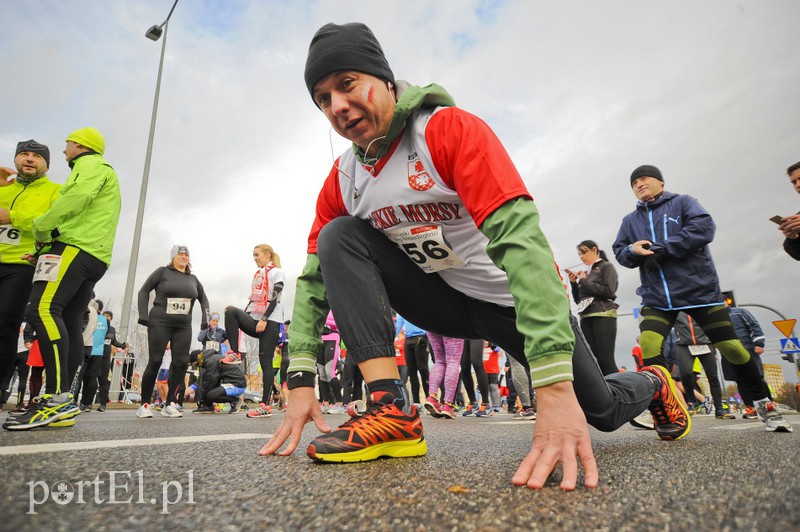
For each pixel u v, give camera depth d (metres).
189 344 5.27
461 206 1.51
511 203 1.23
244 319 5.77
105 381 7.64
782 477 1.11
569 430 1.08
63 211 3.03
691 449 1.76
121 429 2.81
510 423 4.18
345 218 1.71
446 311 1.78
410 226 1.58
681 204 3.24
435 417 5.37
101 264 3.29
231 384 7.32
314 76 1.47
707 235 3.00
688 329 6.06
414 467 1.32
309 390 1.67
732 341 2.84
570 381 1.11
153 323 5.00
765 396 2.72
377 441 1.46
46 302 2.96
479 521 0.79
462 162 1.32
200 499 0.92
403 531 0.74
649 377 1.98
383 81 1.50
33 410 2.80
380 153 1.52
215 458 1.44
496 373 7.50
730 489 0.99
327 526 0.76
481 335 1.83
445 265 1.60
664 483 1.07
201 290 5.63
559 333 1.11
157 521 0.78
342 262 1.65
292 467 1.30
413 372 6.58
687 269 3.04
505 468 1.30
